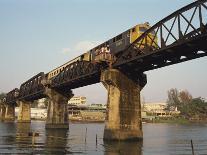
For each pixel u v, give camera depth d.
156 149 47.03
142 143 53.16
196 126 149.12
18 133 73.81
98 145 49.03
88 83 78.12
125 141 53.50
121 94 55.16
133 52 52.88
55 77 90.69
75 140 58.53
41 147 45.28
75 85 85.12
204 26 39.03
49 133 76.19
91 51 69.12
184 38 41.47
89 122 191.00
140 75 58.84
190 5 40.81
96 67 63.34
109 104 55.38
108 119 54.84
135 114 56.22
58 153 39.19
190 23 40.44
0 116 189.62
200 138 71.75
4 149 41.81
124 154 39.88
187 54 45.66
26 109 138.75
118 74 55.84
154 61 51.00
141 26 55.59
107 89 56.69
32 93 114.75
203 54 43.47
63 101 94.25
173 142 60.72
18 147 44.41
